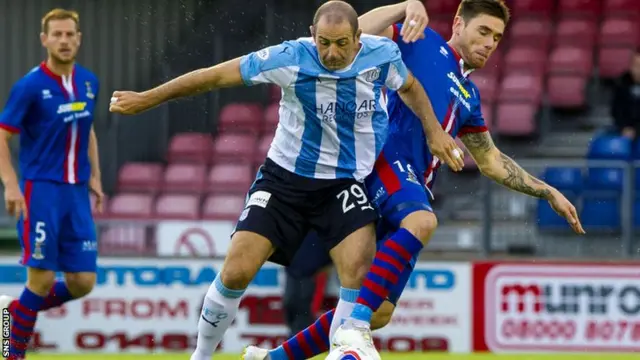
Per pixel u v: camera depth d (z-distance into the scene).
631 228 35.22
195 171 42.91
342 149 16.86
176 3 44.09
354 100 16.50
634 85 40.88
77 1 42.91
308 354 18.67
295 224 17.11
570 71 47.59
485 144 19.19
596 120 46.69
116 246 35.06
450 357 30.56
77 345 32.78
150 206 41.84
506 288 32.69
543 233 37.78
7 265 32.81
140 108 16.31
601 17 50.41
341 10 15.83
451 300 32.69
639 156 40.19
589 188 37.00
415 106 17.08
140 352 32.69
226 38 44.94
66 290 25.59
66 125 24.97
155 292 32.97
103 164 42.75
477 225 39.91
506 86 46.84
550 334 32.50
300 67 16.22
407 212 17.08
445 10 50.97
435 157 18.41
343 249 16.91
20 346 25.25
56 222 24.89
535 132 45.34
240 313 32.69
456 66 18.25
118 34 43.31
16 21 42.03
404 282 18.17
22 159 25.08
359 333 16.31
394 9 17.97
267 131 44.84
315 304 30.73
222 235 34.91
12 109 24.58
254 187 17.33
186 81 16.28
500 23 18.05
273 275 32.66
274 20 45.62
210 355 17.98
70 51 24.80
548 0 50.78
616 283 32.47
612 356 31.11
